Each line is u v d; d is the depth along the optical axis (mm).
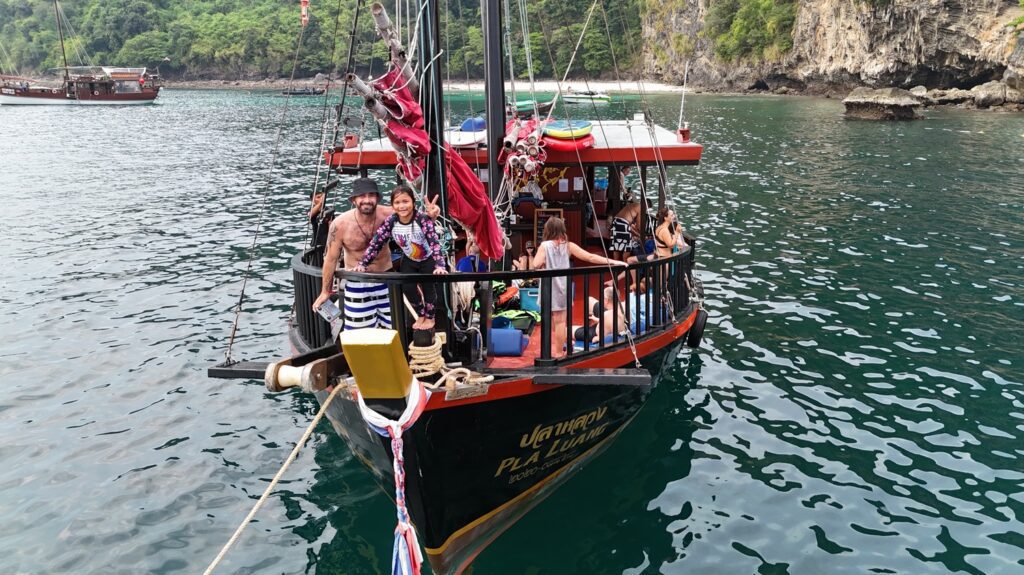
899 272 14703
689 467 7898
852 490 7457
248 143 42125
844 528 6875
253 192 25734
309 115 63594
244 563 6547
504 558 6559
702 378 10039
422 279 5602
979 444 8273
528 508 7082
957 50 55219
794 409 9141
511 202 9070
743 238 17688
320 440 8688
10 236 18906
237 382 10266
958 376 9977
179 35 136000
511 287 8289
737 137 39469
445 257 6203
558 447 6867
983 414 8945
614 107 60312
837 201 21922
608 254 10391
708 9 90000
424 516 6078
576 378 5910
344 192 25703
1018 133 37250
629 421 8484
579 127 9422
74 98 78312
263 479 7879
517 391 5938
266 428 8984
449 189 6730
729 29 88312
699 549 6625
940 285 13844
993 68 53438
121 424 9078
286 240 18547
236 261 16516
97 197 24750
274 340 11805
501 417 6008
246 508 7363
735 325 11984
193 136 46250
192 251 17406
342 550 6715
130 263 16344
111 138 45062
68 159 35000
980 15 53188
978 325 11805
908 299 13102
